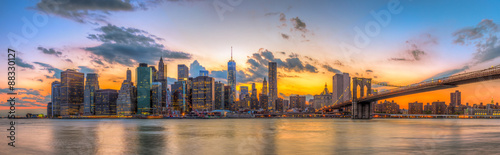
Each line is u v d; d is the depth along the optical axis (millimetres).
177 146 66688
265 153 55719
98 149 63094
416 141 69312
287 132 102312
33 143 73188
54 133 106375
